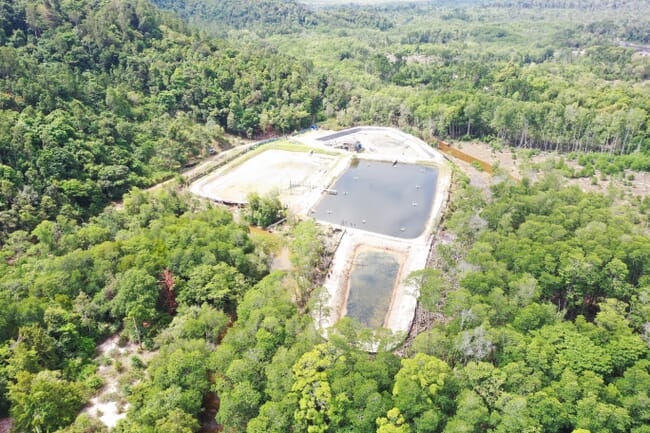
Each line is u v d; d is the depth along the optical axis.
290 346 77.00
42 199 133.00
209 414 78.50
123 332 94.81
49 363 82.94
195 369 74.50
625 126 190.62
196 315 92.94
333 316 105.62
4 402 75.81
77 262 102.19
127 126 181.75
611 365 72.12
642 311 84.44
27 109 153.75
